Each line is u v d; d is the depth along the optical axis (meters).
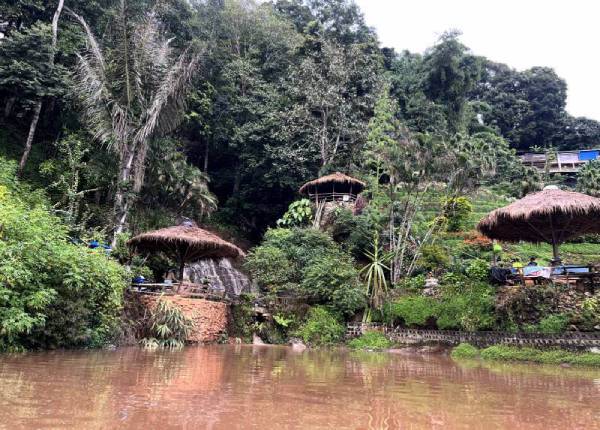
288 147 25.59
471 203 27.25
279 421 3.75
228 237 25.17
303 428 3.56
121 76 15.14
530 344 10.41
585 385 6.38
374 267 14.62
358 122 26.56
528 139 50.84
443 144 16.19
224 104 27.06
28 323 6.75
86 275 8.39
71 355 7.30
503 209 12.02
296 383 5.86
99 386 4.81
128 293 10.73
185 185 21.45
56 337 7.73
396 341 13.01
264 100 27.50
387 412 4.29
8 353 6.87
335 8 34.91
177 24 26.45
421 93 34.88
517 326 10.95
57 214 14.73
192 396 4.59
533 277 11.54
